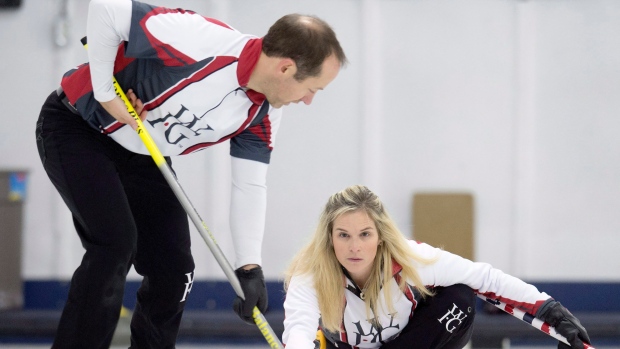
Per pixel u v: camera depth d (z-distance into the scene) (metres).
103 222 8.32
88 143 8.69
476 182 20.77
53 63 21.31
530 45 20.58
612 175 20.62
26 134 21.39
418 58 20.80
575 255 20.69
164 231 9.25
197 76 8.19
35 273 21.42
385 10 20.81
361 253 8.75
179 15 8.16
